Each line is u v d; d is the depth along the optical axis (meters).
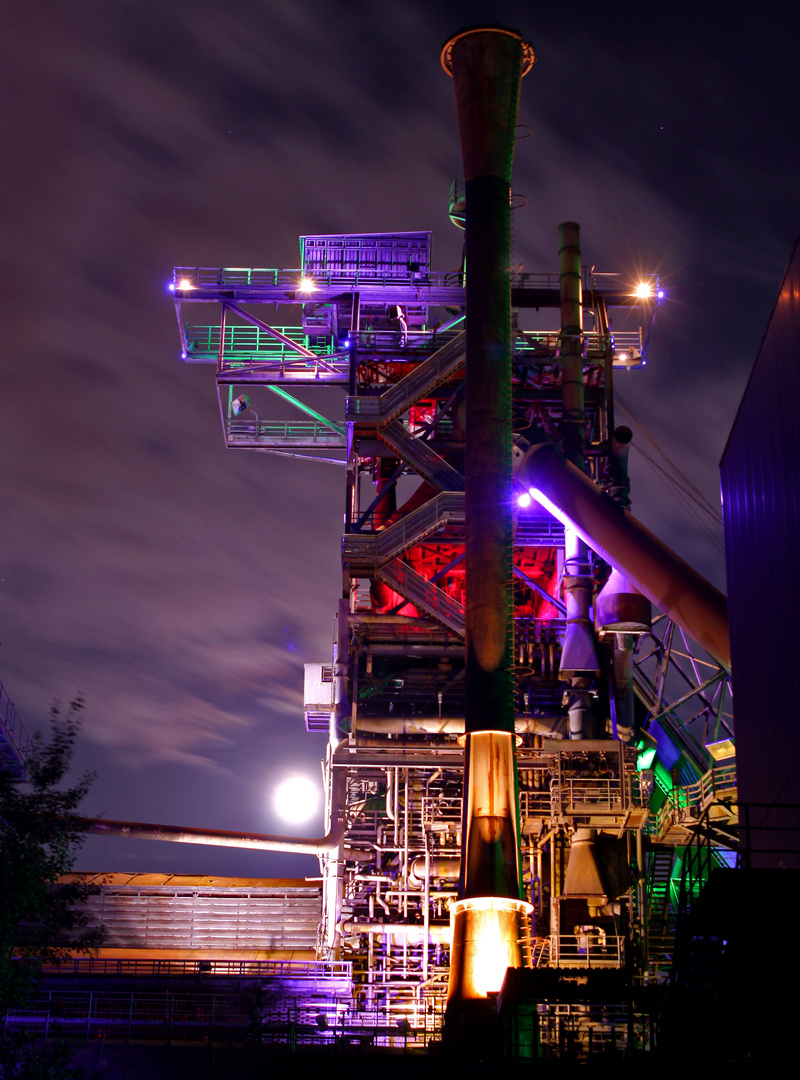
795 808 26.41
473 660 46.88
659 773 59.19
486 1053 32.56
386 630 58.31
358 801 57.50
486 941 42.84
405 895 53.91
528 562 63.06
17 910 27.75
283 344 66.94
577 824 52.09
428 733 56.44
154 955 57.69
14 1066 28.45
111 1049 39.53
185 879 60.44
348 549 57.94
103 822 55.50
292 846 56.91
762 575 29.48
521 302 64.88
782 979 21.41
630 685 56.09
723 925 22.81
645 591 48.53
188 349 67.06
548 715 57.88
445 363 60.91
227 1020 44.38
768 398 28.64
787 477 27.09
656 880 50.50
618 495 56.81
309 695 64.38
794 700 26.70
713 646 45.81
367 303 65.00
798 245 25.84
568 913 54.00
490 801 44.91
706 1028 23.17
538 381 63.78
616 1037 31.36
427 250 65.06
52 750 29.58
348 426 61.78
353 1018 46.81
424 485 64.25
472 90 52.94
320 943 57.28
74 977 47.28
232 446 68.56
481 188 52.41
